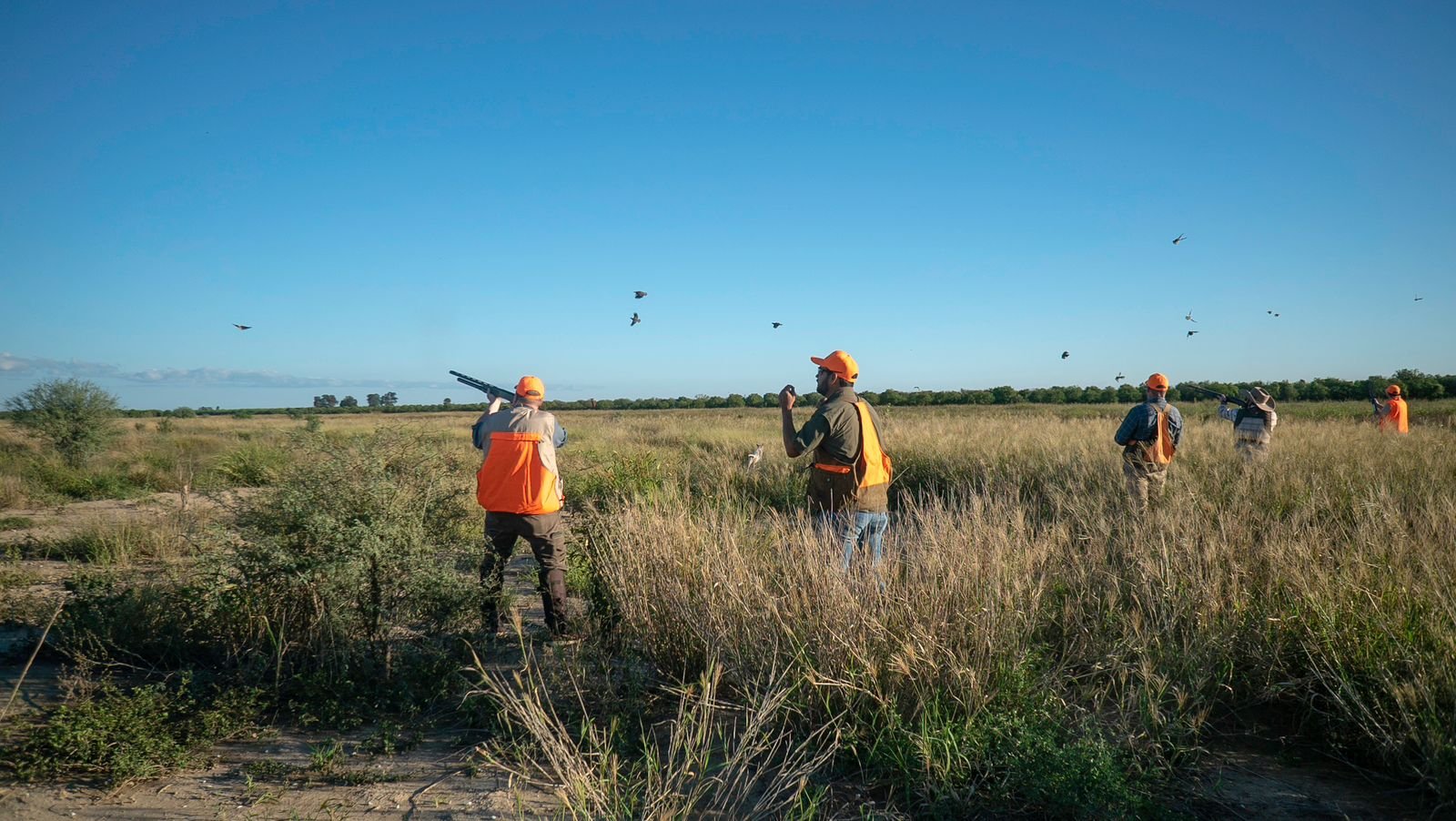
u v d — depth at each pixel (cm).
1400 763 321
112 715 337
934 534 436
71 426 1825
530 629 499
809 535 435
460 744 352
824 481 496
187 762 328
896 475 1102
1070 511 686
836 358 507
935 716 327
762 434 2175
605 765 309
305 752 343
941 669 353
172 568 496
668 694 397
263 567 404
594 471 1171
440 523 465
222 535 414
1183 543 494
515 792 301
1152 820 287
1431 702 318
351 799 301
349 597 406
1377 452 1052
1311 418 2455
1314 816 296
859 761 317
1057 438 1402
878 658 353
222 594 403
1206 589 436
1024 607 412
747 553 476
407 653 411
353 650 401
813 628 370
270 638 400
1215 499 772
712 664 372
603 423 3334
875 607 373
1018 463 1095
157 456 1783
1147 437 763
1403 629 380
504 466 484
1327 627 389
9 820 280
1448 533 507
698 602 420
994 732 320
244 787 310
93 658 405
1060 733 331
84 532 795
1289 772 333
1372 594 416
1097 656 399
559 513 500
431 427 538
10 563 705
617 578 460
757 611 393
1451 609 379
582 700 373
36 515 1031
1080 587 475
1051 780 286
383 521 416
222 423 4097
